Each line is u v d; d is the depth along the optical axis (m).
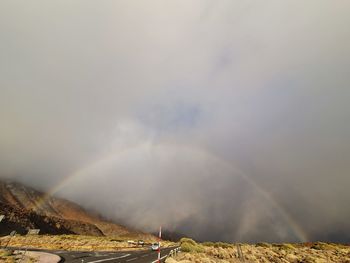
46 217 153.38
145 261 27.89
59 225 154.50
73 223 168.50
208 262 26.59
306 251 51.50
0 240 72.50
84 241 79.19
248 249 53.41
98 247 61.28
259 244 72.12
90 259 29.31
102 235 179.12
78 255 34.75
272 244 74.00
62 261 26.92
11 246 54.50
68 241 77.38
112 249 56.34
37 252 37.25
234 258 35.03
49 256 31.61
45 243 69.75
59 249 49.34
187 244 46.62
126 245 77.75
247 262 30.97
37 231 33.78
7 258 26.72
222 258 34.28
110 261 27.41
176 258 29.11
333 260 34.94
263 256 39.03
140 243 91.38
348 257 38.22
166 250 52.44
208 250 47.56
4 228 109.44
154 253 42.12
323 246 67.88
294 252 47.44
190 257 29.69
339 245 75.00
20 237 86.62
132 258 31.50
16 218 126.19
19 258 27.53
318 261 32.22
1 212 120.31
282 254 43.03
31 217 140.00
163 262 27.02
